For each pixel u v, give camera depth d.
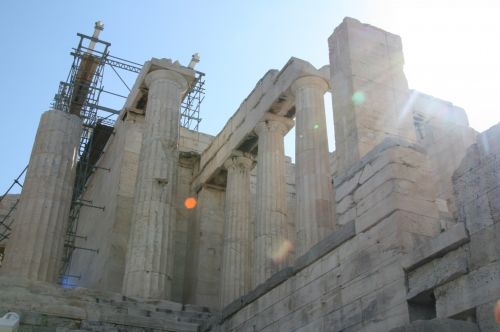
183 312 20.36
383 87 16.92
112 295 19.70
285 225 24.27
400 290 10.81
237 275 25.66
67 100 32.81
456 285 9.58
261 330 15.69
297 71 23.70
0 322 12.41
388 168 12.35
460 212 9.84
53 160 25.45
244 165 28.42
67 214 25.14
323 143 22.19
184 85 28.59
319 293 13.49
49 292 18.02
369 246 12.16
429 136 23.86
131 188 29.36
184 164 32.03
